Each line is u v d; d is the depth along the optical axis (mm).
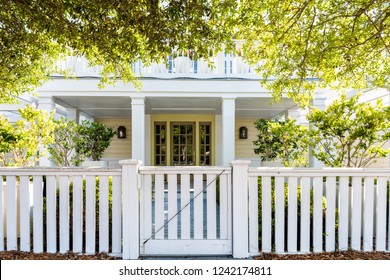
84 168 3062
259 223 3311
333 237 3117
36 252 3066
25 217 3090
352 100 4359
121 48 3320
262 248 3121
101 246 3078
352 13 3529
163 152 9953
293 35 3904
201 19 2973
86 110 9047
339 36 3688
